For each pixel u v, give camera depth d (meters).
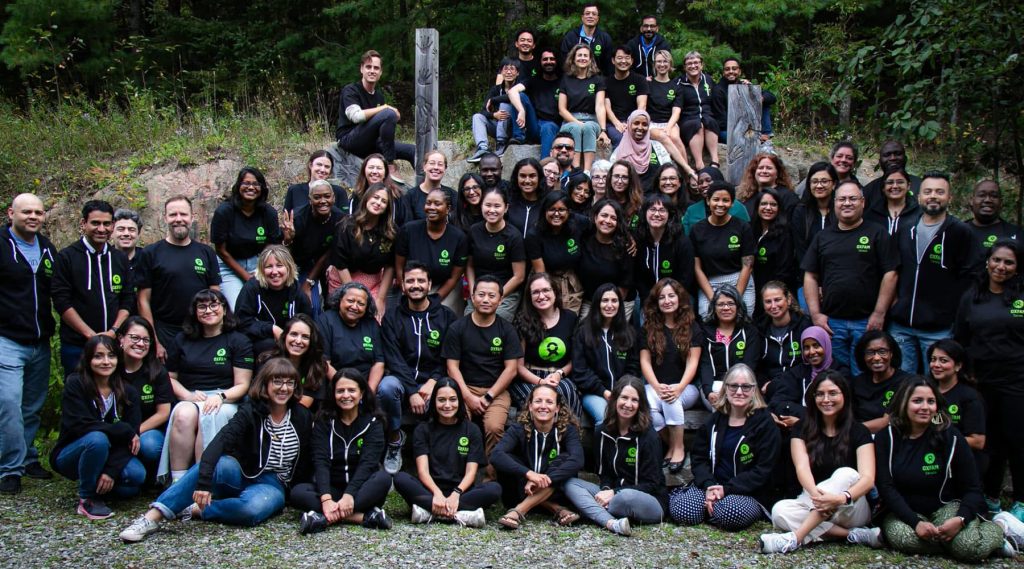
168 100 12.53
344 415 5.16
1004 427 5.29
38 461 5.80
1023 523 4.96
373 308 5.85
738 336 5.88
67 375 5.74
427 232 6.30
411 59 12.70
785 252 6.43
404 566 4.30
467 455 5.34
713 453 5.40
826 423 5.18
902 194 5.94
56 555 4.34
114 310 5.77
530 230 6.42
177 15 14.31
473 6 12.86
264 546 4.53
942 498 4.94
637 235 6.39
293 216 6.30
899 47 6.77
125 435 5.12
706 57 11.60
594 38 8.62
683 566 4.46
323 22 13.66
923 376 4.96
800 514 4.99
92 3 12.11
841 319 5.88
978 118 6.95
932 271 5.66
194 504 4.96
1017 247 5.16
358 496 4.99
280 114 10.66
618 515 5.15
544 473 5.30
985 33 6.30
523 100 8.25
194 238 6.55
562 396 5.51
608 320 5.92
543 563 4.42
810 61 11.76
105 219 5.65
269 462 5.08
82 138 9.48
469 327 5.85
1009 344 5.23
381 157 6.60
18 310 5.44
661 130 8.05
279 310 5.77
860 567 4.55
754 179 7.03
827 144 10.24
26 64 11.44
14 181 8.87
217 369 5.50
